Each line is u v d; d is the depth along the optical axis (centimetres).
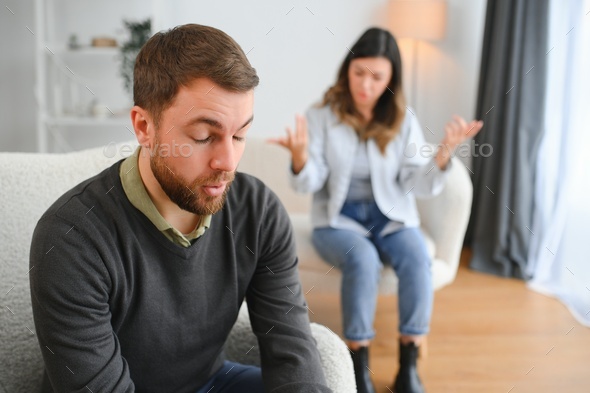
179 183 82
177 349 90
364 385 161
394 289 179
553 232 261
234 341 105
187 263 87
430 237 192
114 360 82
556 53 268
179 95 79
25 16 335
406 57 340
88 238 80
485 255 284
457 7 336
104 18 337
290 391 88
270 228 96
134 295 85
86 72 338
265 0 322
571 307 238
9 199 94
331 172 182
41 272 79
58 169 101
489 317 227
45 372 93
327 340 99
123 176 85
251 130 321
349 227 180
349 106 184
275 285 98
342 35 324
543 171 271
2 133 342
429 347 200
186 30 81
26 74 339
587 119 251
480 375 181
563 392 171
